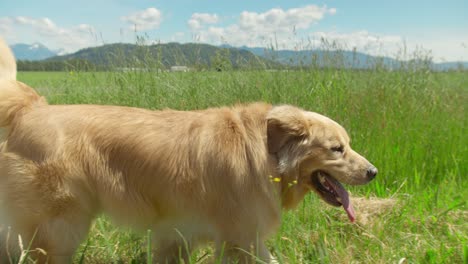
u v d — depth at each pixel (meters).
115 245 1.40
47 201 1.16
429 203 1.70
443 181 2.01
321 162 1.28
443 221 1.54
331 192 1.33
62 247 1.17
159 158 1.20
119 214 1.23
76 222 1.19
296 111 1.27
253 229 1.22
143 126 1.22
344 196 1.32
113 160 1.20
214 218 1.22
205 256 1.39
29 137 1.17
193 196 1.21
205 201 1.21
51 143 1.16
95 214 1.24
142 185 1.21
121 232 1.45
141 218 1.24
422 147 2.19
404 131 2.25
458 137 2.32
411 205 1.67
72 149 1.17
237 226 1.21
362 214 1.61
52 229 1.16
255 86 2.23
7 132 1.20
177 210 1.23
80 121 1.20
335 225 1.54
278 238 1.41
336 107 2.22
